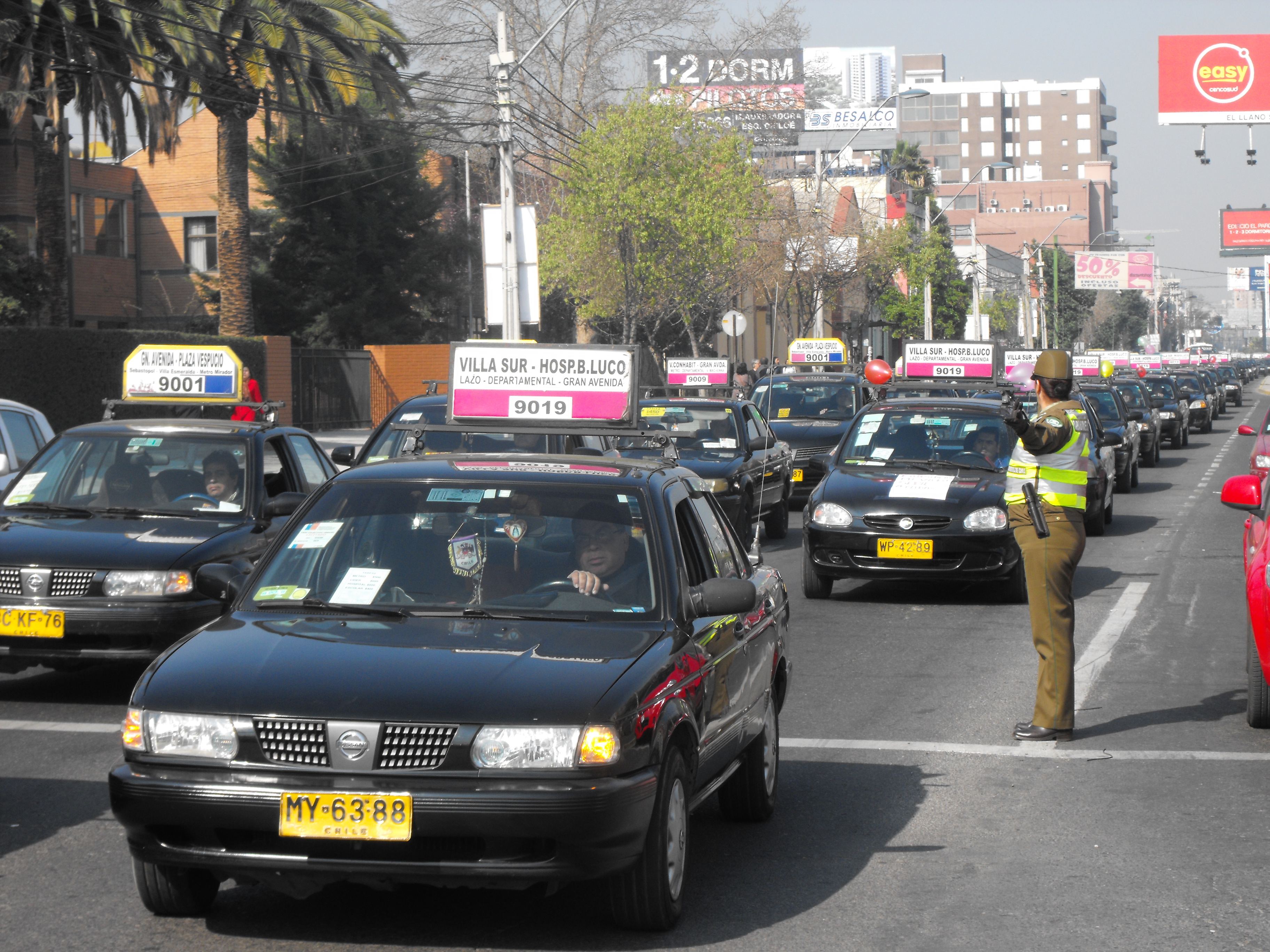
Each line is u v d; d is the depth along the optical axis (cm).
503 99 2264
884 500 1348
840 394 2497
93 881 576
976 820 677
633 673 503
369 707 472
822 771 773
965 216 16462
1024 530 841
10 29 2648
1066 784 742
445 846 473
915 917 541
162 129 2989
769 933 521
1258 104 6462
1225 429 5203
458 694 479
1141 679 1021
